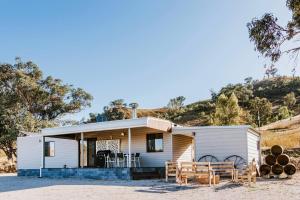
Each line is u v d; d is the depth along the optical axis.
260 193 12.70
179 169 16.84
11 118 39.84
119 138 24.67
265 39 10.08
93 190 14.88
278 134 37.44
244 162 19.81
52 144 27.41
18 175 27.59
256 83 118.94
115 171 20.53
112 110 78.56
